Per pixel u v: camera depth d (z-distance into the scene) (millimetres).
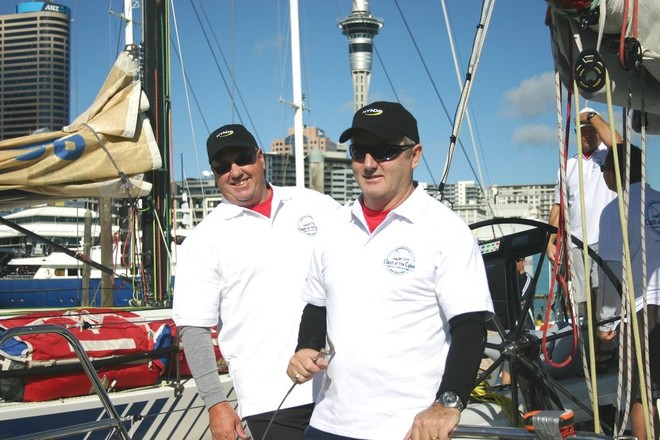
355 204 2785
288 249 3525
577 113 2648
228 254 3475
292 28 11750
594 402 2717
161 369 4812
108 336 4586
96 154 5898
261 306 3461
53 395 4320
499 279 4543
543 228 4273
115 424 3352
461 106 4566
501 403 4359
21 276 20484
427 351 2609
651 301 3588
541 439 2350
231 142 3504
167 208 6414
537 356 4352
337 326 2676
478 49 4453
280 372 3430
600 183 5223
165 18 6531
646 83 2861
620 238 3787
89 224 15156
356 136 2705
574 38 2672
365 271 2652
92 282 17609
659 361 3559
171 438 4707
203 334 3428
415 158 2766
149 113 6332
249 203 3592
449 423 2303
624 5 2541
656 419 3518
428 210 2670
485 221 4375
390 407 2584
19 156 5664
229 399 5008
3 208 6277
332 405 2693
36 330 3160
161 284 6359
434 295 2613
